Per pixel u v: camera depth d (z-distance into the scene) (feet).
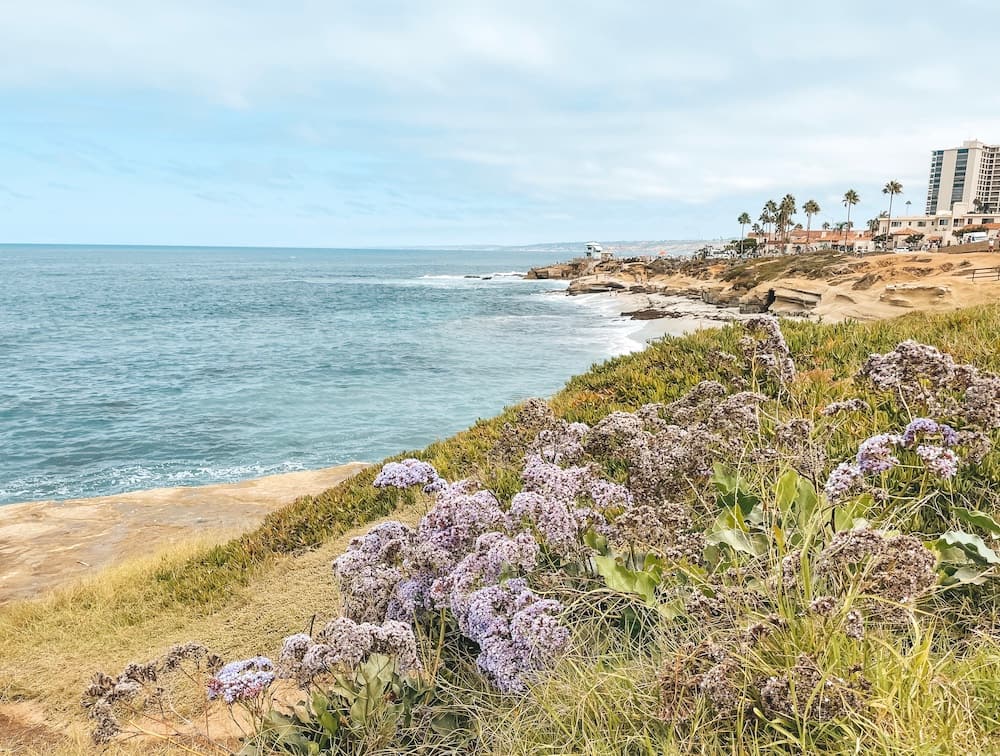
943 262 214.69
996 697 7.69
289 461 75.00
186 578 25.72
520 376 121.80
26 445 82.12
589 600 11.41
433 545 11.85
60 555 34.06
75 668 19.75
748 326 17.02
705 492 14.08
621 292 356.79
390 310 265.13
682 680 8.03
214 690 10.09
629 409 24.04
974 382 12.43
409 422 90.79
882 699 7.38
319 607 19.42
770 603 9.43
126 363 141.79
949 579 10.10
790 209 524.11
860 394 17.21
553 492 12.31
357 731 9.68
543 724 9.16
